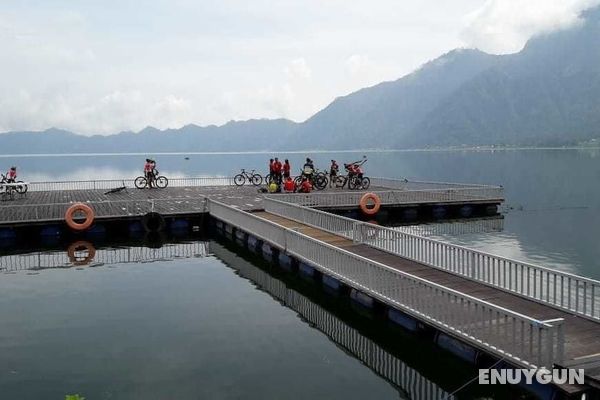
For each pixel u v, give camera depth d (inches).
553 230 1284.4
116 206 1272.1
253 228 951.0
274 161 1555.1
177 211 1213.1
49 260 944.9
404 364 499.5
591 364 378.6
